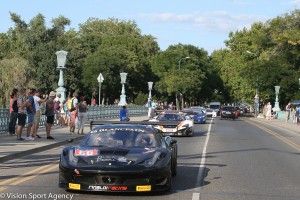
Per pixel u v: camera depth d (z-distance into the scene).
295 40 63.19
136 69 87.06
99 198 8.64
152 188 8.68
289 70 66.50
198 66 94.25
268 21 68.69
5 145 17.42
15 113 21.38
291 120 49.84
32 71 52.53
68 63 74.62
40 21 78.81
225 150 18.39
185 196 8.97
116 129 10.33
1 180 10.61
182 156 16.11
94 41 94.50
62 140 19.89
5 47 84.56
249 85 74.94
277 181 11.03
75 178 8.67
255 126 39.62
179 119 25.94
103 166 8.60
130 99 92.12
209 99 115.38
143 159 8.92
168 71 90.56
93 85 79.19
